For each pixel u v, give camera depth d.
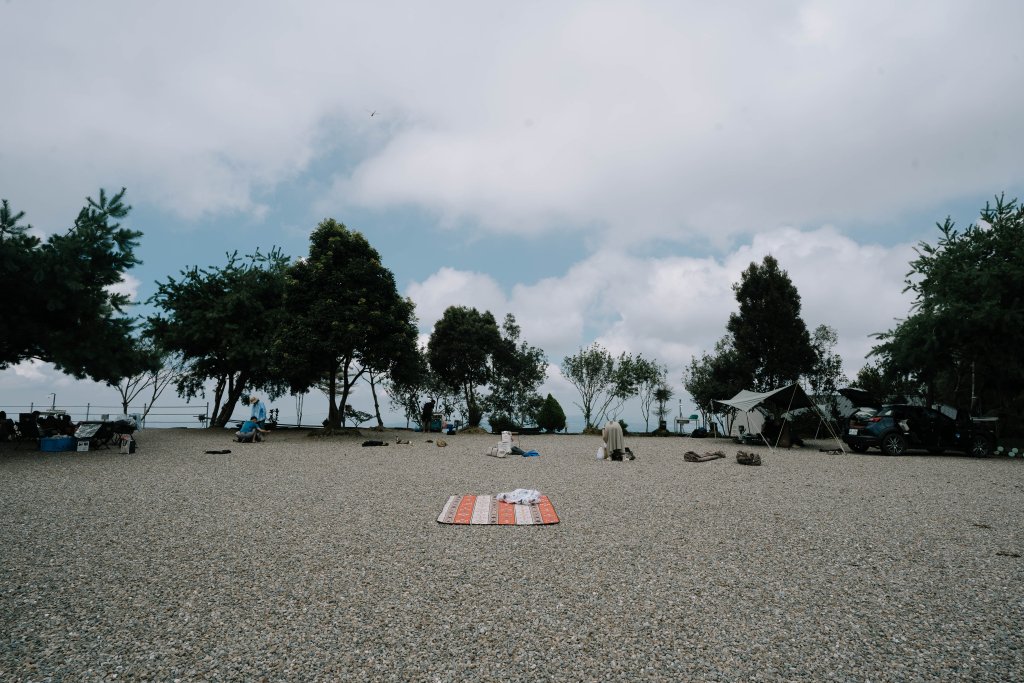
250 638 3.99
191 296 29.03
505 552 6.16
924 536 6.98
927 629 4.21
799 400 21.55
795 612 4.51
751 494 10.06
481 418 34.62
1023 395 25.23
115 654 3.74
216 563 5.71
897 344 23.44
